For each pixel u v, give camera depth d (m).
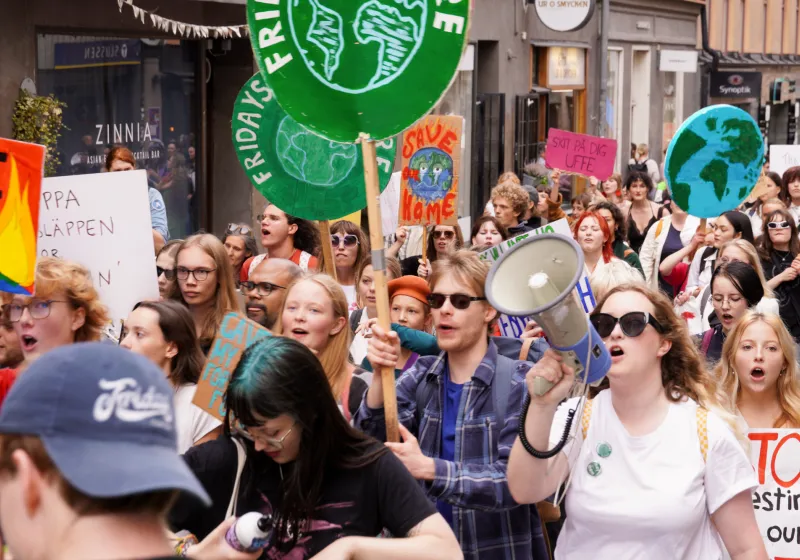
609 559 3.81
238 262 8.77
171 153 13.48
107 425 1.86
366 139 4.08
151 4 12.55
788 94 41.12
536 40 22.48
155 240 8.50
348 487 3.20
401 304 5.74
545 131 23.45
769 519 4.73
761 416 5.12
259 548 2.96
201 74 13.84
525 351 5.24
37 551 1.88
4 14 10.42
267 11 4.11
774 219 9.12
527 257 3.34
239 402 3.08
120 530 1.88
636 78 29.61
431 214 8.41
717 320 7.13
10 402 1.87
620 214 9.91
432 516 3.19
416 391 4.39
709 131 9.25
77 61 11.77
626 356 3.85
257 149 5.72
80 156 11.97
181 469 1.90
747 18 38.44
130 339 4.70
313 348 4.50
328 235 5.72
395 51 4.09
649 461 3.82
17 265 4.84
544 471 3.70
